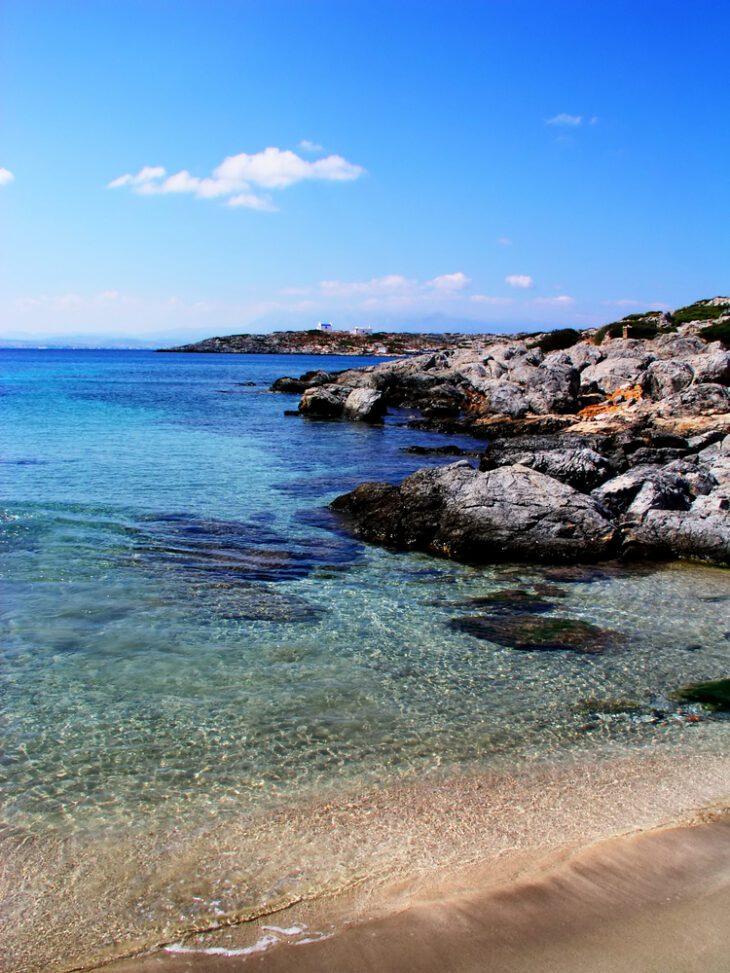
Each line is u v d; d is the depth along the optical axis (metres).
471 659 9.66
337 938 4.51
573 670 9.38
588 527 14.98
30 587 11.91
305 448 31.36
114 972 4.27
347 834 5.74
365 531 16.52
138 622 10.58
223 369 125.94
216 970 4.25
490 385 52.81
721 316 87.94
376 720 7.85
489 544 14.95
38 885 5.12
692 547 14.95
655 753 7.25
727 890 4.96
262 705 8.13
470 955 4.32
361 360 190.25
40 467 23.53
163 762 6.90
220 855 5.46
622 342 63.66
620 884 5.03
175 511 18.00
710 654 10.02
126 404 52.12
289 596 12.12
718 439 26.78
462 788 6.51
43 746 7.14
